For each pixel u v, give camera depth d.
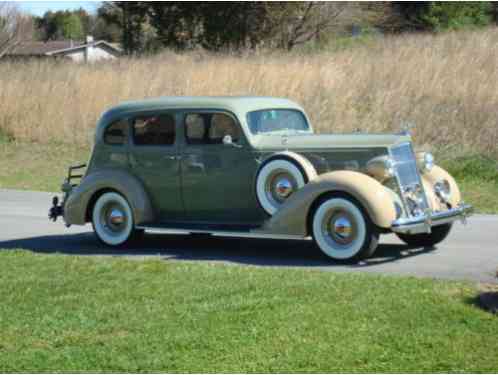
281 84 20.67
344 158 8.96
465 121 17.78
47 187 17.30
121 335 6.11
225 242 10.50
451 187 9.52
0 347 5.96
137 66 24.56
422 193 9.04
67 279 7.93
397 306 6.46
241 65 22.61
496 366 5.26
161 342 5.87
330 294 6.90
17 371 5.47
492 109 18.06
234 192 9.53
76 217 10.48
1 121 22.44
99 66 25.55
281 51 26.64
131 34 40.38
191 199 9.81
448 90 19.41
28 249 10.34
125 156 10.19
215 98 9.83
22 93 22.81
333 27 37.31
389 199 8.48
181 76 22.39
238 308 6.59
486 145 16.72
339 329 5.97
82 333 6.18
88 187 10.32
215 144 9.59
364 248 8.52
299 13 36.84
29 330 6.30
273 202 9.11
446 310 6.34
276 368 5.33
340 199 8.59
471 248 9.65
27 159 20.39
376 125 18.38
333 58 22.94
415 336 5.77
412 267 8.40
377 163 8.69
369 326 6.01
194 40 38.88
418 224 8.55
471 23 37.59
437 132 17.59
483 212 12.88
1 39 47.84
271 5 36.44
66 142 21.58
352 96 20.14
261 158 9.34
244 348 5.69
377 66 21.70
